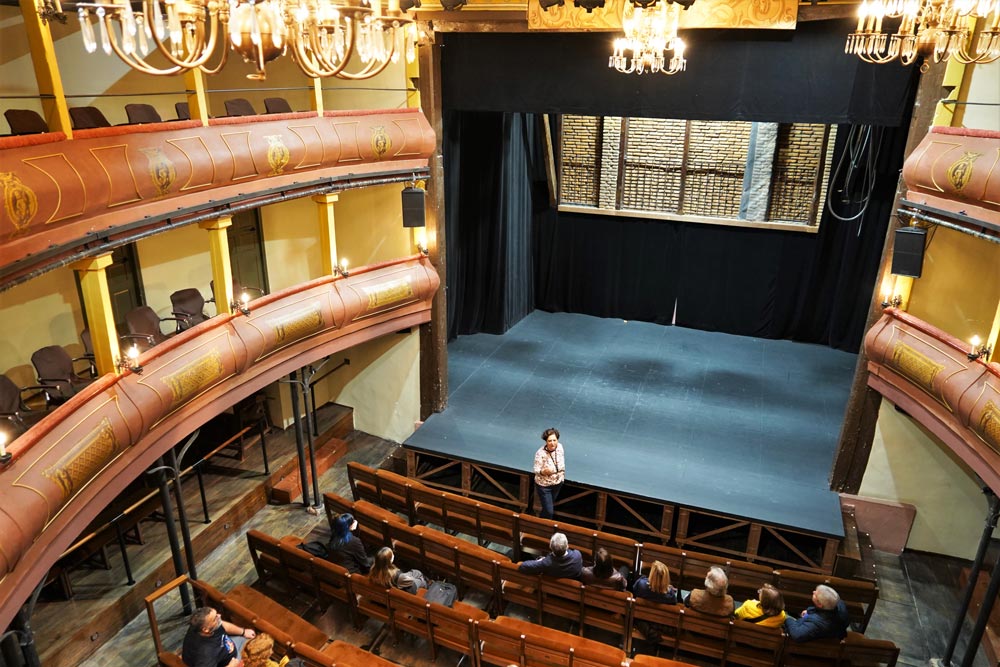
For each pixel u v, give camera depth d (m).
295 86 11.16
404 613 7.20
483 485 10.74
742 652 7.03
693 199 14.27
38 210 5.73
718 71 8.98
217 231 8.02
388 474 9.39
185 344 7.70
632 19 6.58
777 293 14.09
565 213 15.16
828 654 6.57
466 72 10.25
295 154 8.64
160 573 8.45
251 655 5.65
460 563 7.95
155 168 6.96
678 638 7.09
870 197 12.57
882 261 8.58
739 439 10.62
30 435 5.72
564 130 14.71
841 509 9.25
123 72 9.27
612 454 10.16
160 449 7.45
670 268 14.77
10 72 7.92
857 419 9.17
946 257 8.39
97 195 6.35
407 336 11.42
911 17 5.61
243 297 8.52
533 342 14.21
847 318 13.58
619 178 14.64
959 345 7.48
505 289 14.30
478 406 11.62
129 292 9.39
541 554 8.67
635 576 8.08
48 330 8.45
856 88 8.40
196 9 3.74
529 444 10.45
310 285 9.47
